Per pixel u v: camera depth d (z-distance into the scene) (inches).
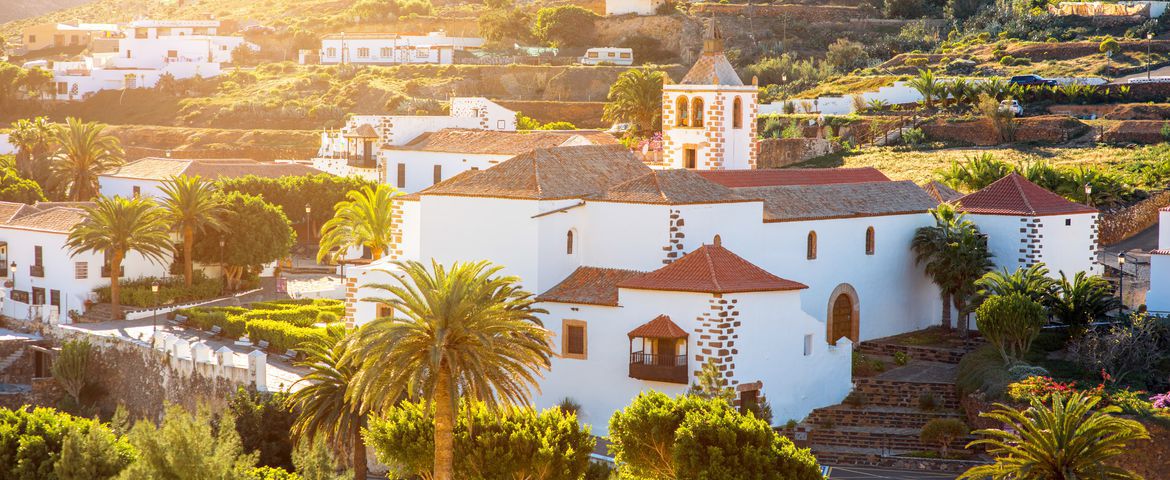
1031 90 5713.6
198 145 6943.9
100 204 4210.1
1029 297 2965.1
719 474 2208.4
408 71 7657.5
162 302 4284.0
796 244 3193.9
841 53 7440.9
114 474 2544.3
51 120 7760.8
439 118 5000.0
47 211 4584.2
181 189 4340.6
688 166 3651.6
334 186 5093.5
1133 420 2549.2
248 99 7559.1
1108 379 2847.0
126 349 3750.0
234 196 4473.4
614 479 2456.9
